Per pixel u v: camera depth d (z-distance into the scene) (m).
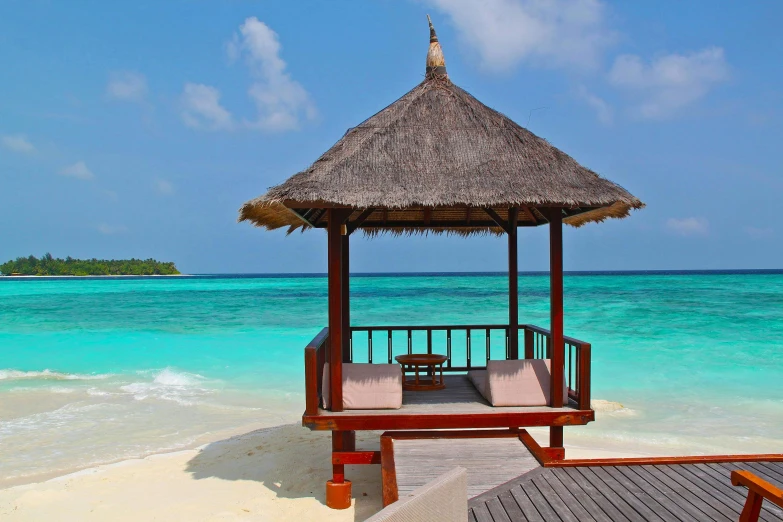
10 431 9.84
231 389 13.10
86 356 17.11
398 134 6.44
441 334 20.11
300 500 6.44
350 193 5.68
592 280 70.19
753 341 18.69
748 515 3.66
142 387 13.29
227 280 103.56
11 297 44.31
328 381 6.30
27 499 6.65
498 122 6.64
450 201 5.60
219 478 7.31
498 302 34.59
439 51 7.36
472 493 5.00
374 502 6.36
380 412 6.11
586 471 5.47
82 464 8.18
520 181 5.94
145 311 30.75
